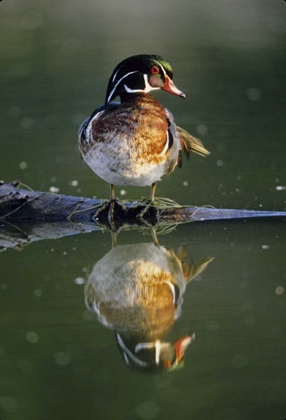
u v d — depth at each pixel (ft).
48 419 25.71
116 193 48.16
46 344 29.35
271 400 26.43
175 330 30.42
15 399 26.50
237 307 32.32
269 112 67.31
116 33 93.35
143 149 40.34
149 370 28.02
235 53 84.53
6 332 30.25
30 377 27.32
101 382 27.32
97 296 33.71
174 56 84.07
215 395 26.53
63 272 36.52
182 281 35.32
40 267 37.14
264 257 37.78
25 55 85.35
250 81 76.74
